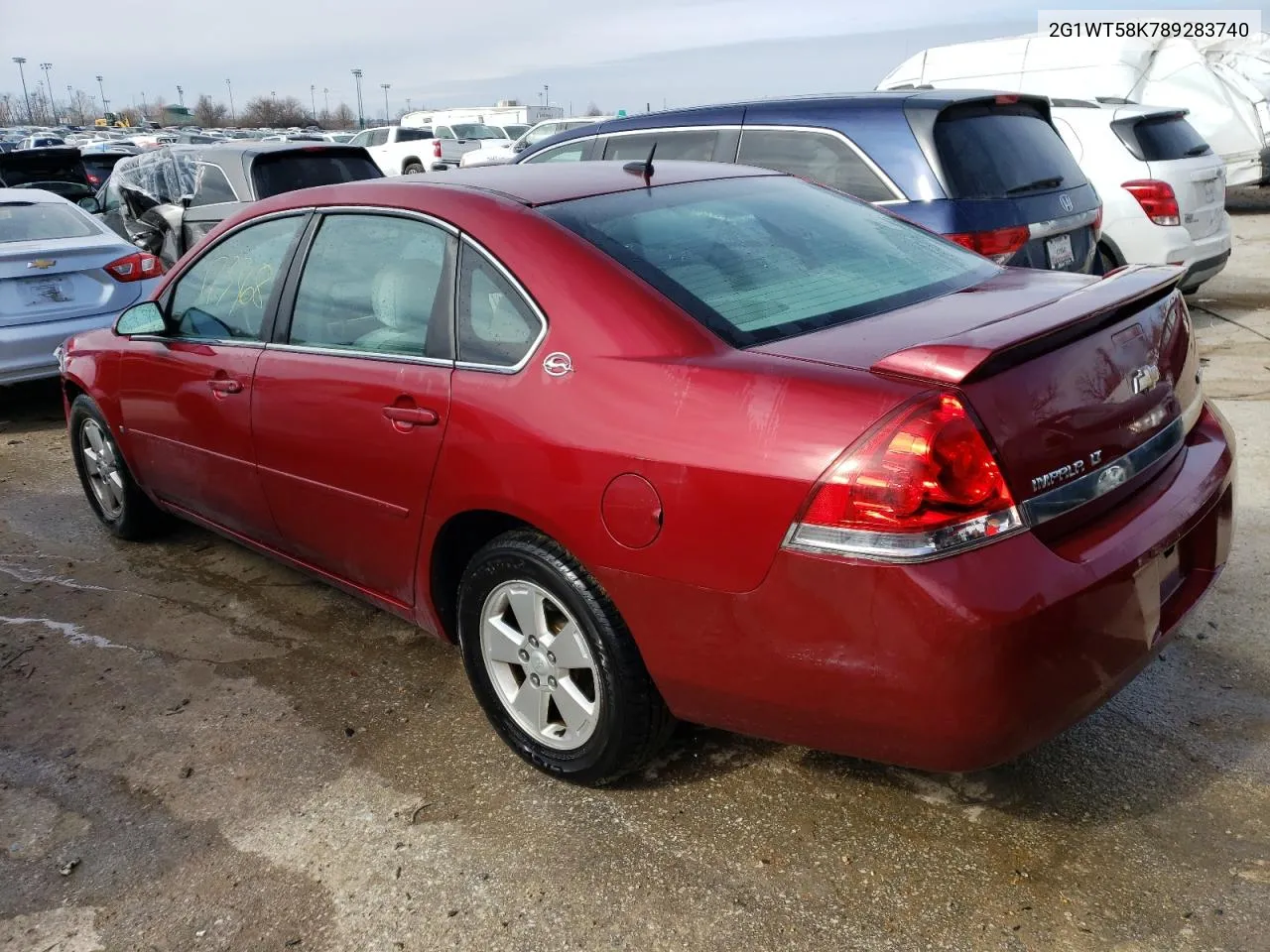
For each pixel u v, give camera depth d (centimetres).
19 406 762
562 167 342
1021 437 218
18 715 340
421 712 331
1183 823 259
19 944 242
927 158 517
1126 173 750
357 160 1005
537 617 280
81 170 1605
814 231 316
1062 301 245
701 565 234
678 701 255
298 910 249
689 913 240
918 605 208
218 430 374
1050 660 215
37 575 449
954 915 235
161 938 242
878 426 212
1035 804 269
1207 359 695
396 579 323
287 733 322
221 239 387
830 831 264
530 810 279
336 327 332
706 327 253
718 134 599
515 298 278
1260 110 1405
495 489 272
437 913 245
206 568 449
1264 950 220
